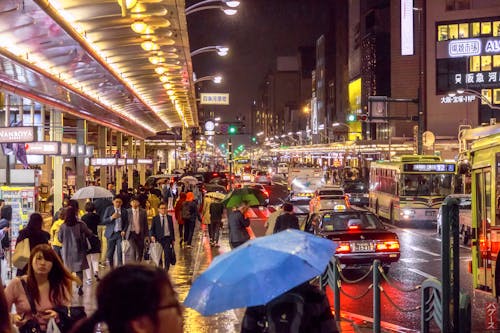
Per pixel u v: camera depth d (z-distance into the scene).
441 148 70.75
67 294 6.40
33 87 18.70
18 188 16.84
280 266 4.54
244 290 4.41
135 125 45.38
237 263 4.55
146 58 19.36
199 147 107.44
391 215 32.78
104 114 31.75
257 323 4.86
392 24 96.25
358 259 15.98
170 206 39.16
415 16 93.31
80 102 24.34
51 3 12.41
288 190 49.22
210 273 4.57
